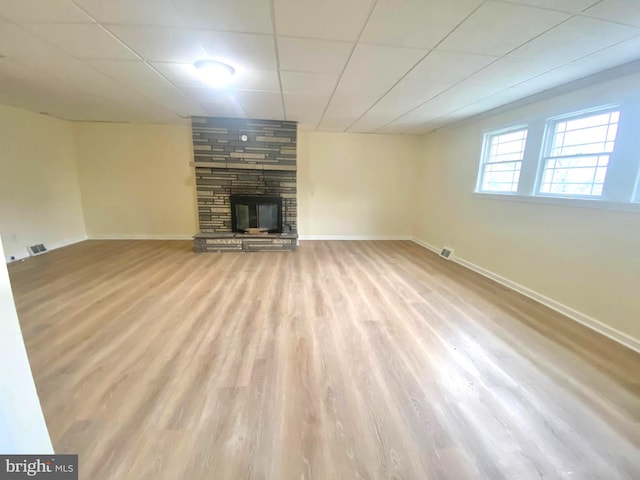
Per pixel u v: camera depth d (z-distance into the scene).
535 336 2.30
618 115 2.29
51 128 4.61
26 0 1.55
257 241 4.79
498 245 3.58
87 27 1.84
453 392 1.67
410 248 5.30
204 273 3.65
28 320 2.40
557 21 1.66
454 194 4.55
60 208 4.81
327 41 1.97
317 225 5.86
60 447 1.28
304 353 2.01
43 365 1.83
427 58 2.21
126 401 1.55
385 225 5.98
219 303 2.78
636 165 2.15
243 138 4.79
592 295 2.45
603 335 2.33
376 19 1.69
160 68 2.52
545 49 2.01
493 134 3.79
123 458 1.24
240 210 5.05
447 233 4.74
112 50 2.17
